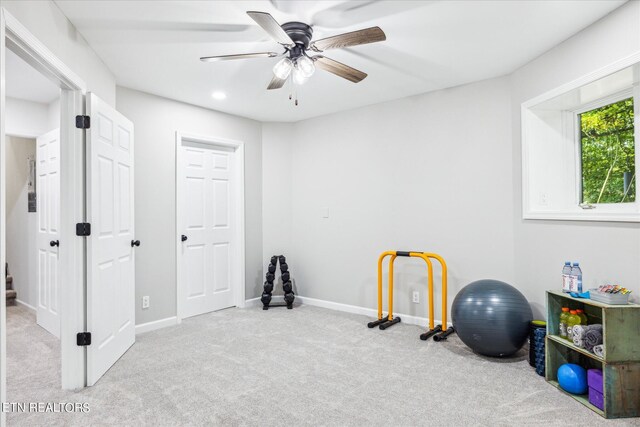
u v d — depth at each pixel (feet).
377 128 13.41
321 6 7.16
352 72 8.66
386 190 13.19
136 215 11.50
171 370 8.63
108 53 9.05
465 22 7.76
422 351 9.83
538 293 9.54
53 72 7.02
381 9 7.27
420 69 10.32
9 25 5.33
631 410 6.54
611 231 7.32
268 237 15.66
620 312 6.54
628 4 6.84
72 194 7.81
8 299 15.17
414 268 12.53
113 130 9.05
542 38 8.43
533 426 6.30
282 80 8.64
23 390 7.69
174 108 12.69
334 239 14.58
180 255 12.69
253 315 13.53
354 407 6.95
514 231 10.54
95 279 8.00
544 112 9.79
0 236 5.02
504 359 9.27
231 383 7.95
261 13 6.06
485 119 11.10
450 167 11.78
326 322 12.61
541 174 9.77
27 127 12.74
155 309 11.95
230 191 14.84
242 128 14.94
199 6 7.12
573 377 7.27
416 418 6.57
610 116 8.55
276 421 6.48
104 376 8.30
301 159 15.57
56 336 11.27
